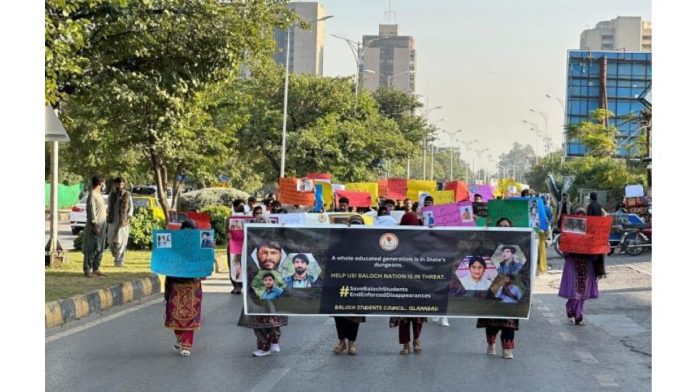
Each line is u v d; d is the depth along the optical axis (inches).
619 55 2174.0
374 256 446.3
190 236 445.7
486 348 479.2
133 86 752.3
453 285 446.9
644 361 441.7
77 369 407.2
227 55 770.8
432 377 398.0
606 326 562.6
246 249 443.8
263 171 2261.3
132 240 1044.5
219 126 1314.0
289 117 2105.1
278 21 844.6
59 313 538.6
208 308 634.8
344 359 442.0
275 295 444.1
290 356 448.8
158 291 722.8
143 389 366.6
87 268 711.1
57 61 607.2
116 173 1569.9
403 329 455.8
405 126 3026.6
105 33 717.3
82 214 1471.5
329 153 2021.4
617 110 2181.3
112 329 524.7
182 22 738.8
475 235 446.6
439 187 1614.2
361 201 1156.5
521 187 1699.1
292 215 593.6
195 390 365.7
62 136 585.6
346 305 446.3
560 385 383.2
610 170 2096.5
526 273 446.6
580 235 555.5
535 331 542.0
